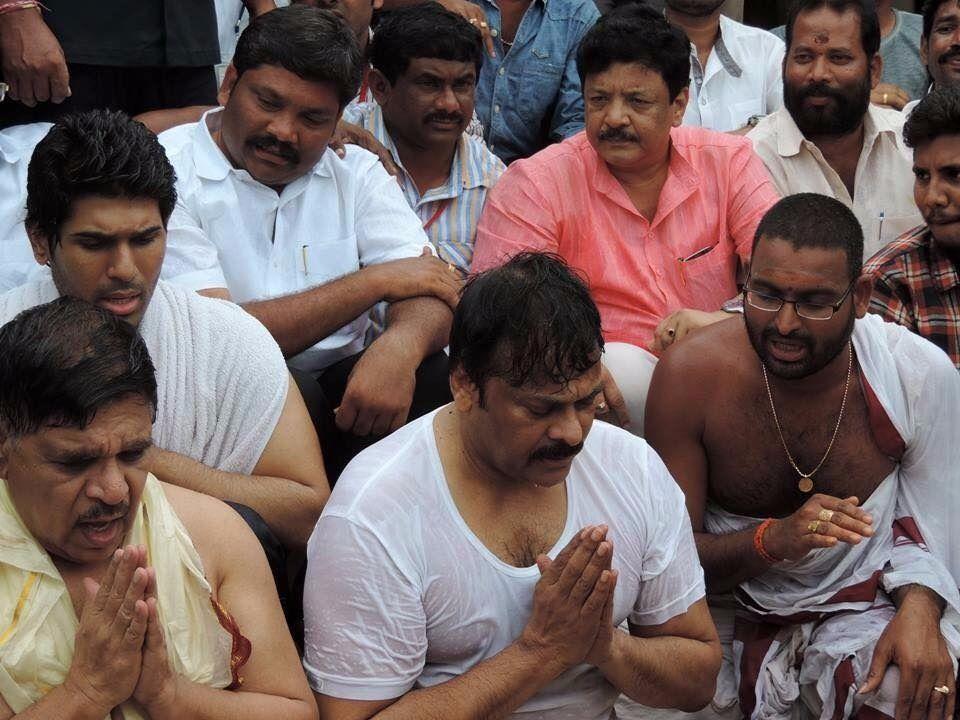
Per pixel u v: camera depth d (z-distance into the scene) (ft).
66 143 8.68
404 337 11.48
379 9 16.29
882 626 10.48
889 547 10.92
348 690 8.18
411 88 13.89
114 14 13.73
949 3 16.89
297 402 9.79
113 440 6.95
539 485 8.14
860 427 10.89
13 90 12.73
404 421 11.33
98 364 6.88
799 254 10.06
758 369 10.85
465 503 8.37
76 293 8.94
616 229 13.60
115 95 14.12
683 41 13.28
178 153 12.15
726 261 13.88
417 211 14.38
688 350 11.03
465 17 15.12
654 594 9.00
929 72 17.66
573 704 8.82
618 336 13.62
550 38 17.25
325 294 11.73
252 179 12.17
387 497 8.24
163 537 7.55
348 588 8.16
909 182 15.64
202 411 9.45
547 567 8.18
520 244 13.42
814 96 15.20
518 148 17.52
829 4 15.06
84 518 7.04
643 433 11.96
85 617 6.97
